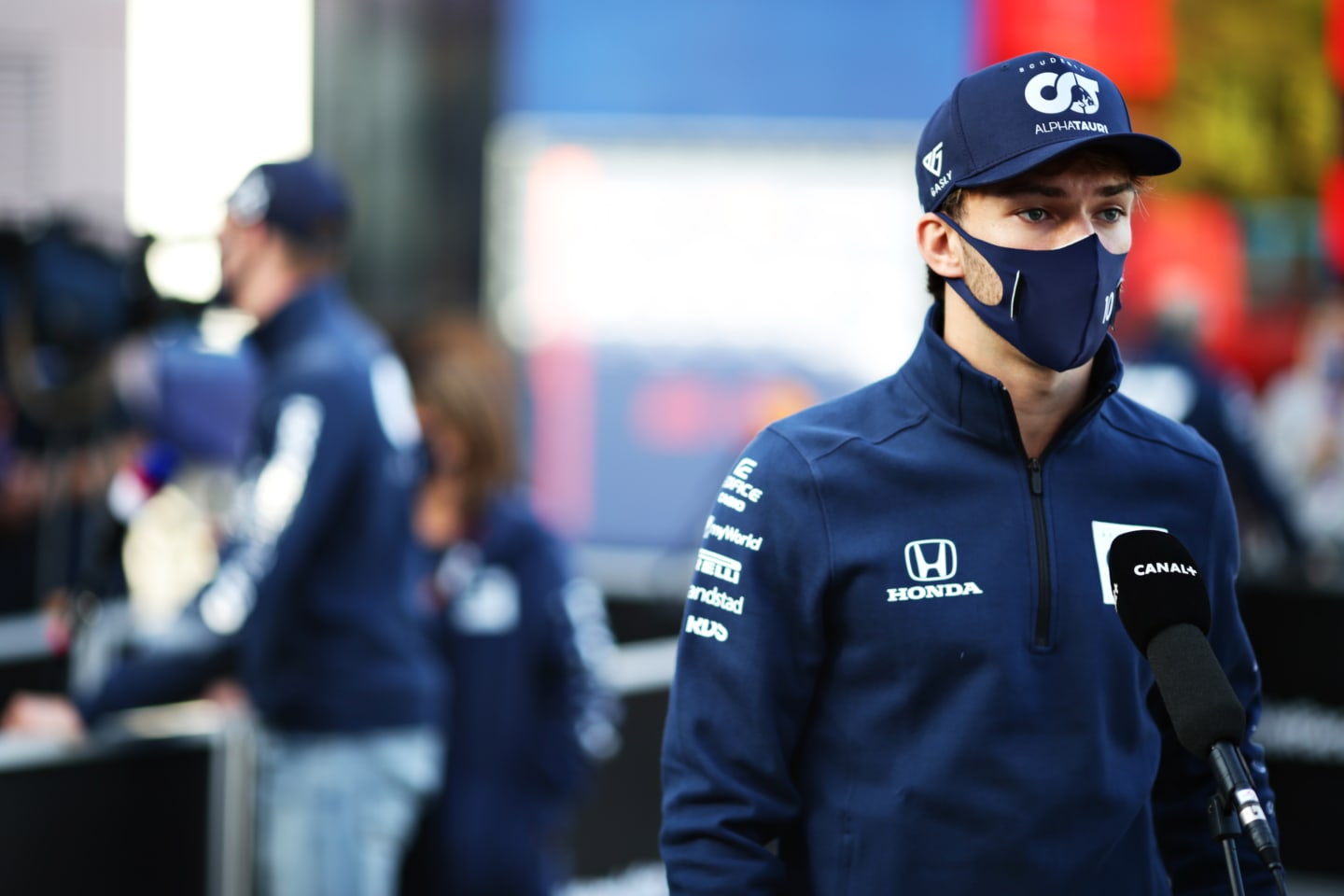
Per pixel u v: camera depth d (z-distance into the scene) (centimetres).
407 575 967
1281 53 2622
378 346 988
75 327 1327
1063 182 472
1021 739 474
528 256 2603
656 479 2581
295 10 2139
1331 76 2614
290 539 898
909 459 492
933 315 510
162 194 1811
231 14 1877
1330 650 1549
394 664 945
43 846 820
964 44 2488
